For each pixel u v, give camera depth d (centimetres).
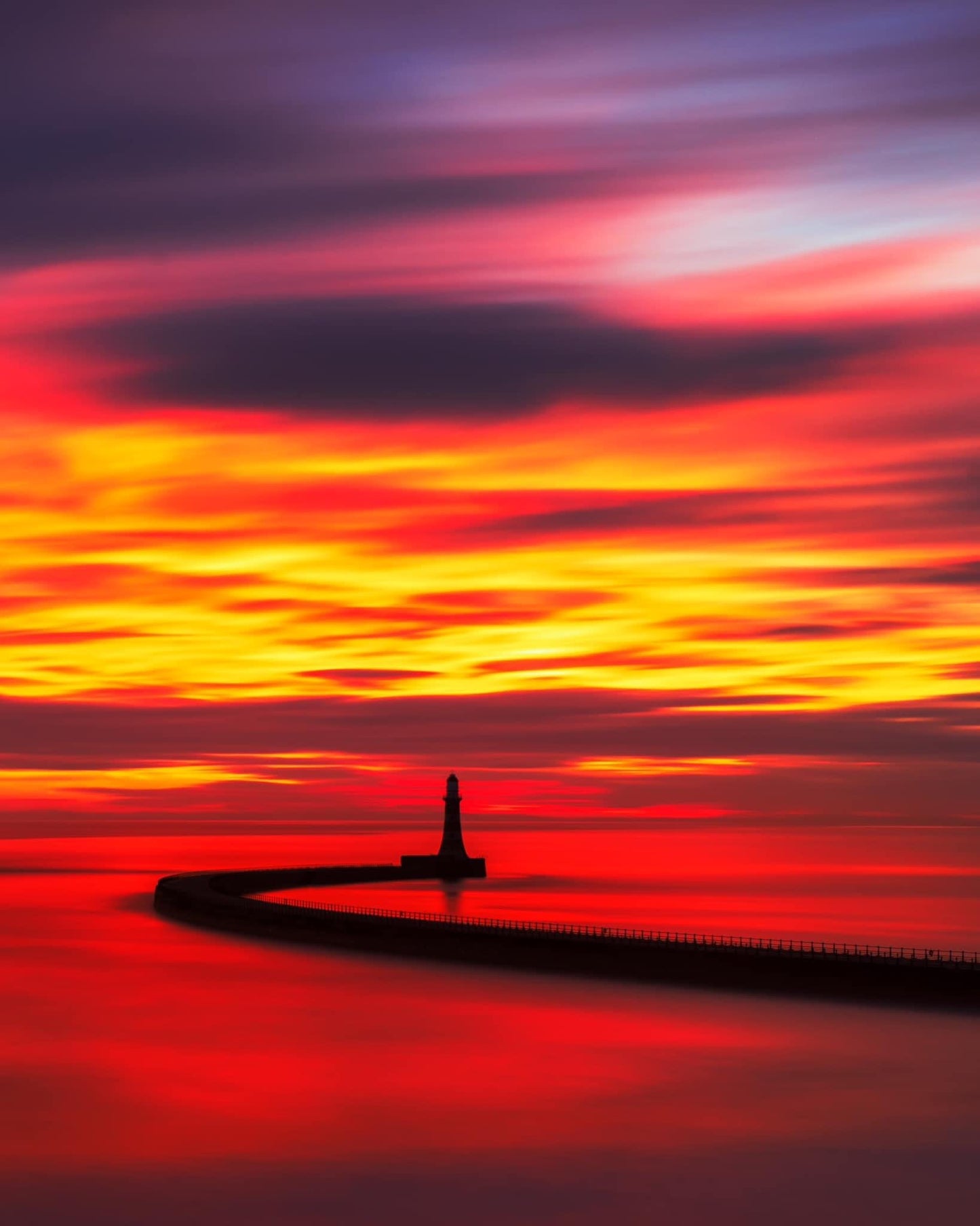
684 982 9631
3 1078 7131
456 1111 6372
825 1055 7169
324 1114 6369
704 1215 5062
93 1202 5250
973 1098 6347
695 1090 6606
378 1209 5159
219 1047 7850
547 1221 5044
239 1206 5203
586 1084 6788
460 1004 9062
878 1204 5141
